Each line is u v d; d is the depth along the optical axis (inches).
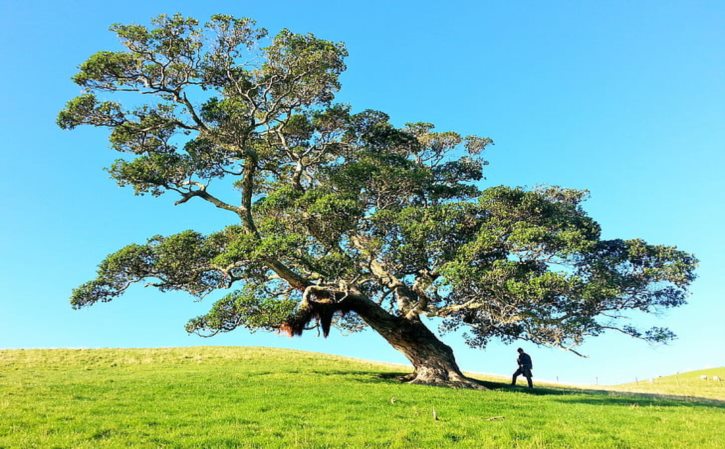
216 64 959.6
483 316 1032.2
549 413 668.7
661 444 514.6
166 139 995.9
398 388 835.4
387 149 1144.8
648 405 811.4
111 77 914.7
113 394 724.7
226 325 863.7
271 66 962.1
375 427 541.0
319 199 839.7
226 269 917.8
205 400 677.9
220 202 1003.3
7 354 1349.7
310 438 487.5
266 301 836.6
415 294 1101.7
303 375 989.2
